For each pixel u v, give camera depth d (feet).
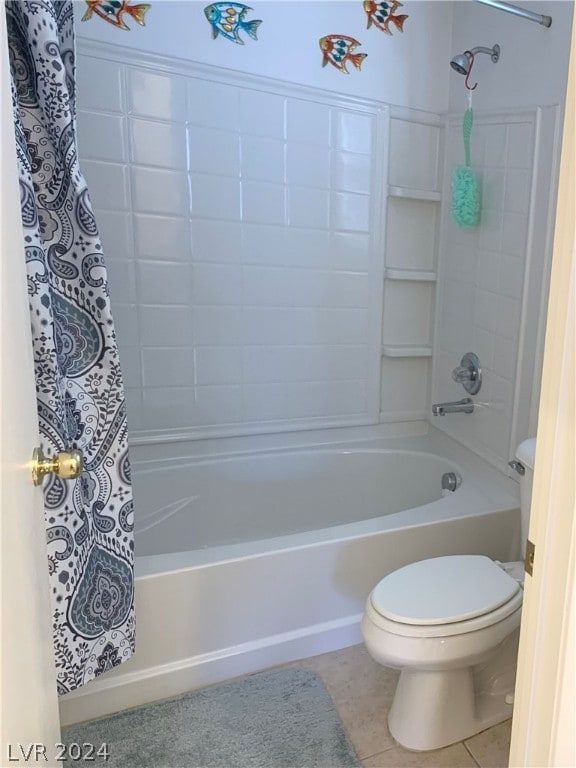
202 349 7.00
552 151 5.57
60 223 3.86
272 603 5.54
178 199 6.52
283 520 7.63
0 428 2.04
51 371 3.54
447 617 4.33
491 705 5.13
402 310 7.88
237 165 6.66
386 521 5.97
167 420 7.06
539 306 5.86
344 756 4.66
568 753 2.34
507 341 6.39
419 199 7.48
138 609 5.01
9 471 2.16
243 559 5.32
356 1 6.74
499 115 6.30
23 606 2.35
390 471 7.79
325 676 5.56
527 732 2.42
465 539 6.13
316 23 6.65
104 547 4.29
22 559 2.35
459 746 4.82
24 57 3.52
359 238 7.40
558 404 2.11
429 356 8.02
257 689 5.36
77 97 5.94
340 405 7.85
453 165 7.23
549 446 2.16
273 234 7.00
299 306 7.32
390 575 4.91
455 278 7.33
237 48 6.40
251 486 7.39
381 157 7.24
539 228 5.81
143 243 6.49
